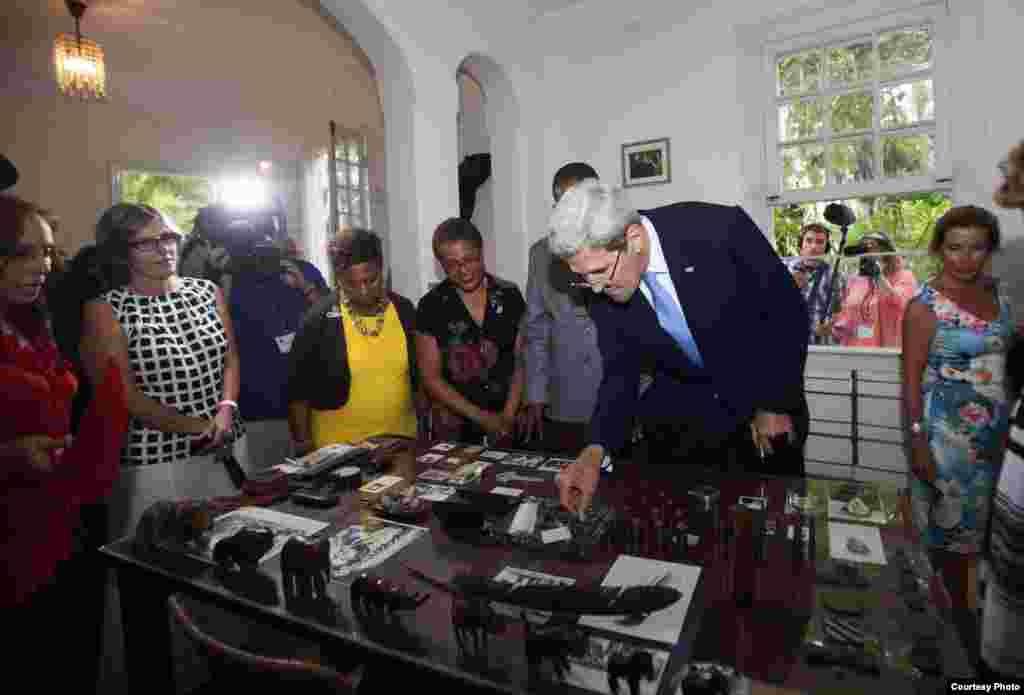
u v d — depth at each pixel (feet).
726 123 12.25
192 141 22.35
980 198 10.11
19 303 4.80
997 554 2.65
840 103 11.39
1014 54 9.58
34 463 4.43
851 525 4.19
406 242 11.09
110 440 4.53
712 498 4.58
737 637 3.02
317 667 2.67
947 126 10.42
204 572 3.89
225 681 2.86
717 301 5.20
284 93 19.88
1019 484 2.56
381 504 4.71
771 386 5.24
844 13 11.04
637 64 13.02
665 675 2.73
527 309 8.65
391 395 6.90
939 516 7.49
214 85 19.02
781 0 11.51
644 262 5.05
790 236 12.09
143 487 5.67
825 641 2.93
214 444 6.48
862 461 11.39
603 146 13.58
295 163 22.09
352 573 3.81
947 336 7.29
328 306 6.72
